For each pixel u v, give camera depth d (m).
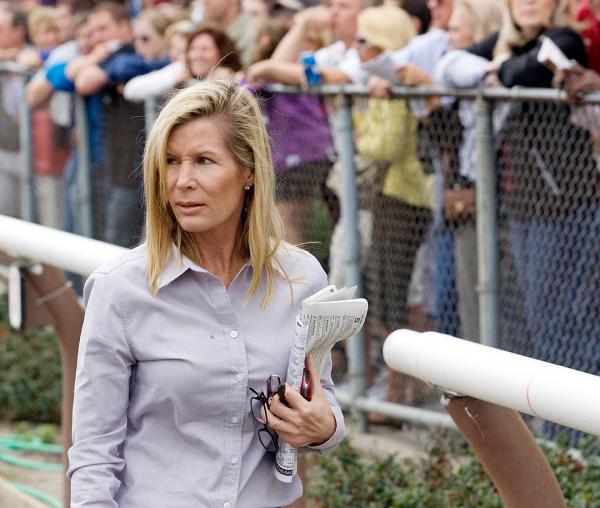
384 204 8.11
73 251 4.57
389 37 8.15
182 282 3.53
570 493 5.55
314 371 3.53
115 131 10.34
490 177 7.18
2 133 12.38
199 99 3.50
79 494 3.42
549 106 6.88
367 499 6.05
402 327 8.23
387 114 7.87
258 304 3.59
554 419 3.10
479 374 3.29
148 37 10.21
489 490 5.73
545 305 7.05
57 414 9.27
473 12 7.98
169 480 3.49
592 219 6.77
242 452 3.52
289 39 8.95
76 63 10.48
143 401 3.50
